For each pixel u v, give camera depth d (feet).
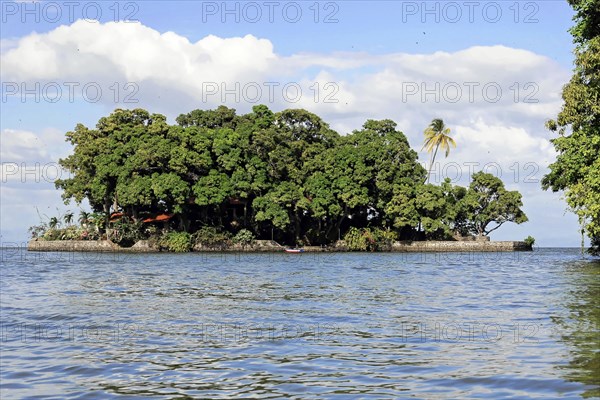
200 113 314.96
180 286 114.32
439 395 38.70
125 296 96.43
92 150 297.33
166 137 297.53
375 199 313.32
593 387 39.27
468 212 316.19
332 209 296.71
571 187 155.74
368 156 301.63
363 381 42.09
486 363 46.21
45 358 50.11
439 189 308.60
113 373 45.14
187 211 296.71
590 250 209.15
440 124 351.87
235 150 291.58
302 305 83.56
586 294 92.32
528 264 182.19
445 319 68.49
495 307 78.43
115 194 300.20
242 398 38.81
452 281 122.31
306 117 314.55
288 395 39.19
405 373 43.98
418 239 322.34
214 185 284.61
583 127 160.76
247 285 116.06
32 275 143.43
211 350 52.70
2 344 56.03
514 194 313.73
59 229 321.73
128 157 288.71
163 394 39.83
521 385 40.16
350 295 96.43
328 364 47.03
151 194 286.66
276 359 48.98
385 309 78.33
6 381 43.27
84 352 52.31
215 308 80.89
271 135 296.51
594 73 156.46
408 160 313.73
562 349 50.29
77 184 299.99
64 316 73.77
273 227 310.65
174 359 49.37
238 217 306.76
